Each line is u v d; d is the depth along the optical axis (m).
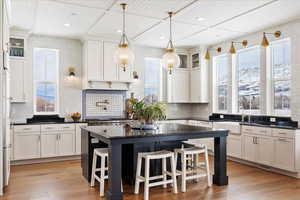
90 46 5.73
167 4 3.83
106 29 5.19
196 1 3.71
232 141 5.32
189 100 7.13
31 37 5.62
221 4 3.81
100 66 5.83
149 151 3.80
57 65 5.94
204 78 6.70
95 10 4.09
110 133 3.36
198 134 3.55
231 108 6.06
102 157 3.37
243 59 5.83
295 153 4.06
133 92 6.65
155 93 7.00
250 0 3.66
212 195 3.36
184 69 7.08
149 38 5.89
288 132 4.16
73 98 6.03
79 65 6.11
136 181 3.39
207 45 6.62
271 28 5.00
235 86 6.04
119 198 3.11
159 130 3.66
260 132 4.65
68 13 4.23
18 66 5.17
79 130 5.55
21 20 4.59
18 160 5.06
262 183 3.88
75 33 5.53
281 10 4.05
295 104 4.56
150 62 6.98
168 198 3.24
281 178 4.13
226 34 5.50
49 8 4.00
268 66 5.15
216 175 3.83
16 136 4.99
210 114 6.69
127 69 6.14
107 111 6.34
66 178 4.13
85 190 3.55
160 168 3.88
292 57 4.61
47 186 3.73
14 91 5.12
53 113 5.91
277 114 5.04
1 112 3.19
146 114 3.79
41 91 5.82
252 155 4.82
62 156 5.47
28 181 3.97
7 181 3.73
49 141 5.28
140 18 4.47
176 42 6.29
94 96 6.22
